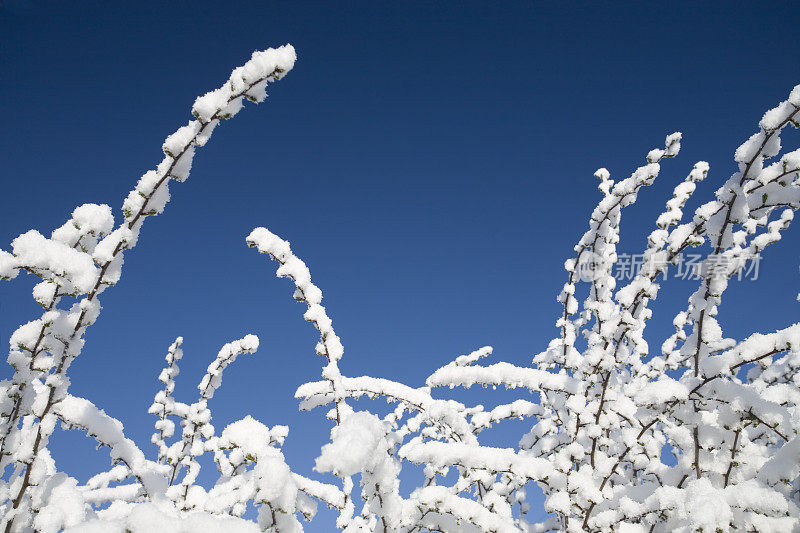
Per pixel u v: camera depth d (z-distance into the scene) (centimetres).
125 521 112
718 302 195
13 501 143
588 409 208
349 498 219
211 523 119
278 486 123
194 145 146
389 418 296
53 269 133
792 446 160
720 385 177
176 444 249
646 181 228
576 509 188
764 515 153
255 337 257
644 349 241
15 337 142
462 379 285
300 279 191
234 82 138
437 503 169
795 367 229
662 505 166
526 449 306
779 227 205
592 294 270
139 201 148
